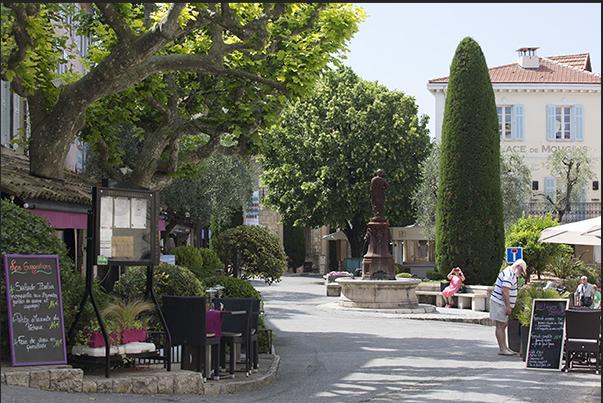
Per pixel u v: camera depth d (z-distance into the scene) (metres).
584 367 11.03
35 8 9.52
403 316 20.11
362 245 40.19
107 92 10.98
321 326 17.73
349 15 12.36
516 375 10.24
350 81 39.25
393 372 10.59
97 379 7.59
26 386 6.93
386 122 37.28
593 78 41.28
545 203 39.34
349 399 8.27
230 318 9.59
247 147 14.30
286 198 38.00
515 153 34.03
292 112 38.31
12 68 9.86
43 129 11.34
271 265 21.00
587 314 10.56
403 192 36.81
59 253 8.16
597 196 40.09
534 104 40.88
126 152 23.84
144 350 8.38
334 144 37.06
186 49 14.72
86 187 16.20
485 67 25.58
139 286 10.78
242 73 12.02
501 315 12.64
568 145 40.78
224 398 8.08
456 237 25.16
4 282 7.41
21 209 8.02
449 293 23.62
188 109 16.20
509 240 29.62
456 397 8.40
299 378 10.00
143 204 8.70
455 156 25.36
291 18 12.77
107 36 14.23
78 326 8.31
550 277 31.03
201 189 27.00
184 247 19.30
